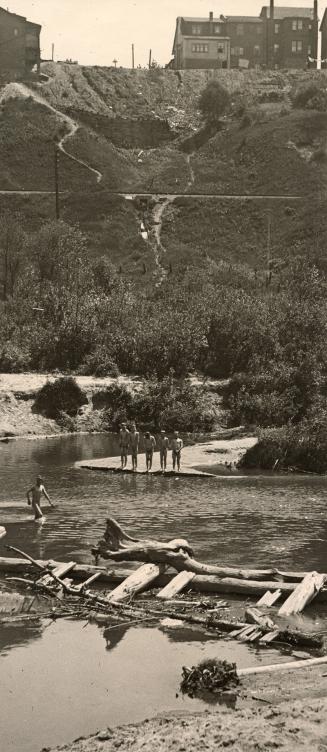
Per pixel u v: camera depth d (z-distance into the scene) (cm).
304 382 5997
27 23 18612
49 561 2188
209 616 1819
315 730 1183
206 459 4400
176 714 1334
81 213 12294
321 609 1902
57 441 5184
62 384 5850
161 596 1975
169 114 19012
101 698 1412
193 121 18162
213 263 10006
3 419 5484
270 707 1293
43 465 4178
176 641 1686
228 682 1452
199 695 1412
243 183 13850
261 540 2511
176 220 12406
